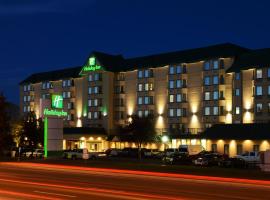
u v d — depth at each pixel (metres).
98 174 36.06
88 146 92.88
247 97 73.81
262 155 40.47
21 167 44.41
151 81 89.25
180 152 61.12
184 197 21.34
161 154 68.62
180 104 83.81
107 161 57.72
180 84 84.38
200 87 81.44
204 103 80.38
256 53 75.75
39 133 77.62
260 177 34.16
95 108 96.94
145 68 89.88
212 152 62.16
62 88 106.12
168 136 80.00
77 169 41.75
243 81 74.56
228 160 51.66
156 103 88.12
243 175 35.84
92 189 24.39
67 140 95.31
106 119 94.62
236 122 74.81
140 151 69.69
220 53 79.00
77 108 102.69
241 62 76.00
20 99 117.31
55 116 62.72
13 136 74.62
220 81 78.56
